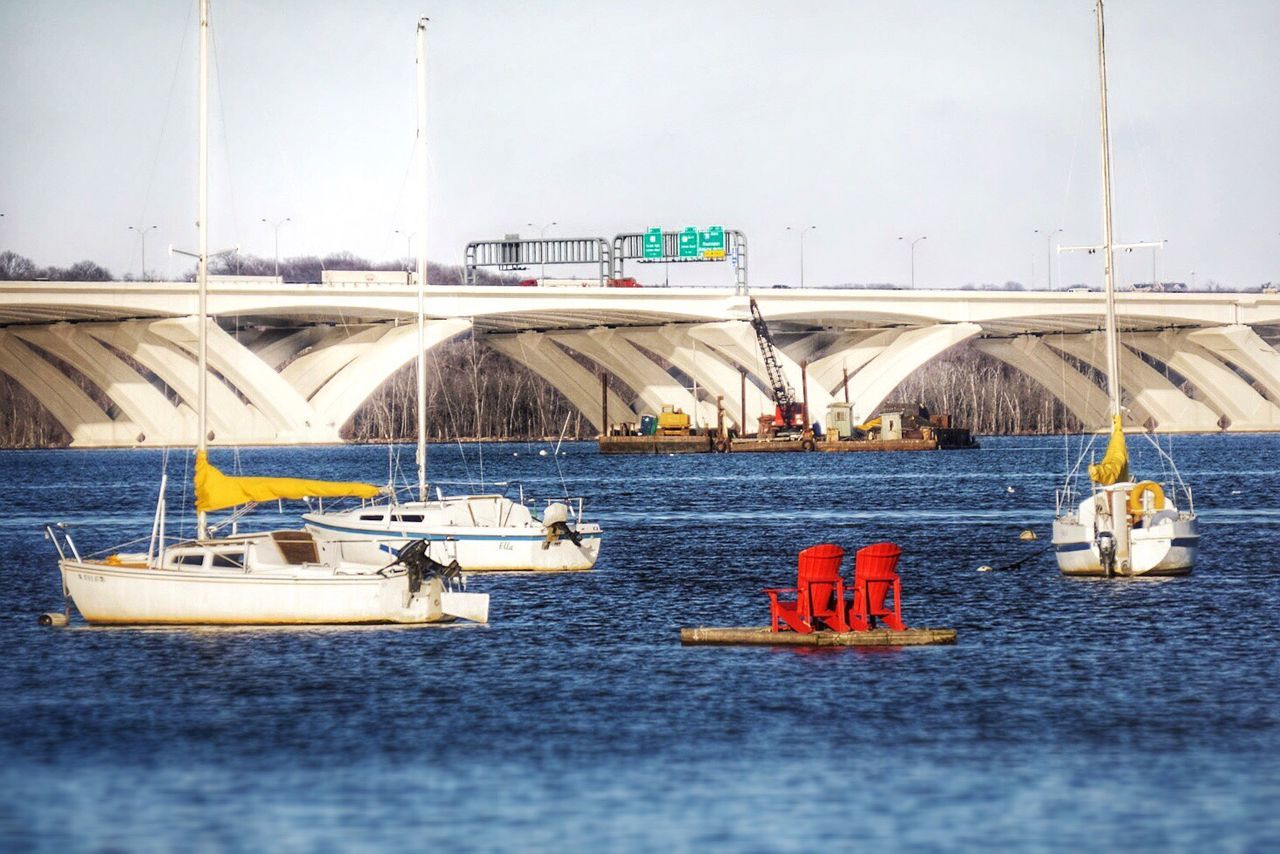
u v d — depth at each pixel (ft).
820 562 447.83
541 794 294.46
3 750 328.70
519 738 336.90
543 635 467.93
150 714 361.10
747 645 444.55
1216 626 474.08
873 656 425.28
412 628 476.54
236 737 338.95
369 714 360.07
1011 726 343.05
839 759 317.22
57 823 277.85
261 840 268.00
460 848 263.29
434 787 299.58
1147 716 351.67
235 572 472.85
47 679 400.06
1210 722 345.72
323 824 277.03
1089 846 262.26
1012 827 272.51
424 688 388.16
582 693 380.58
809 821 276.62
